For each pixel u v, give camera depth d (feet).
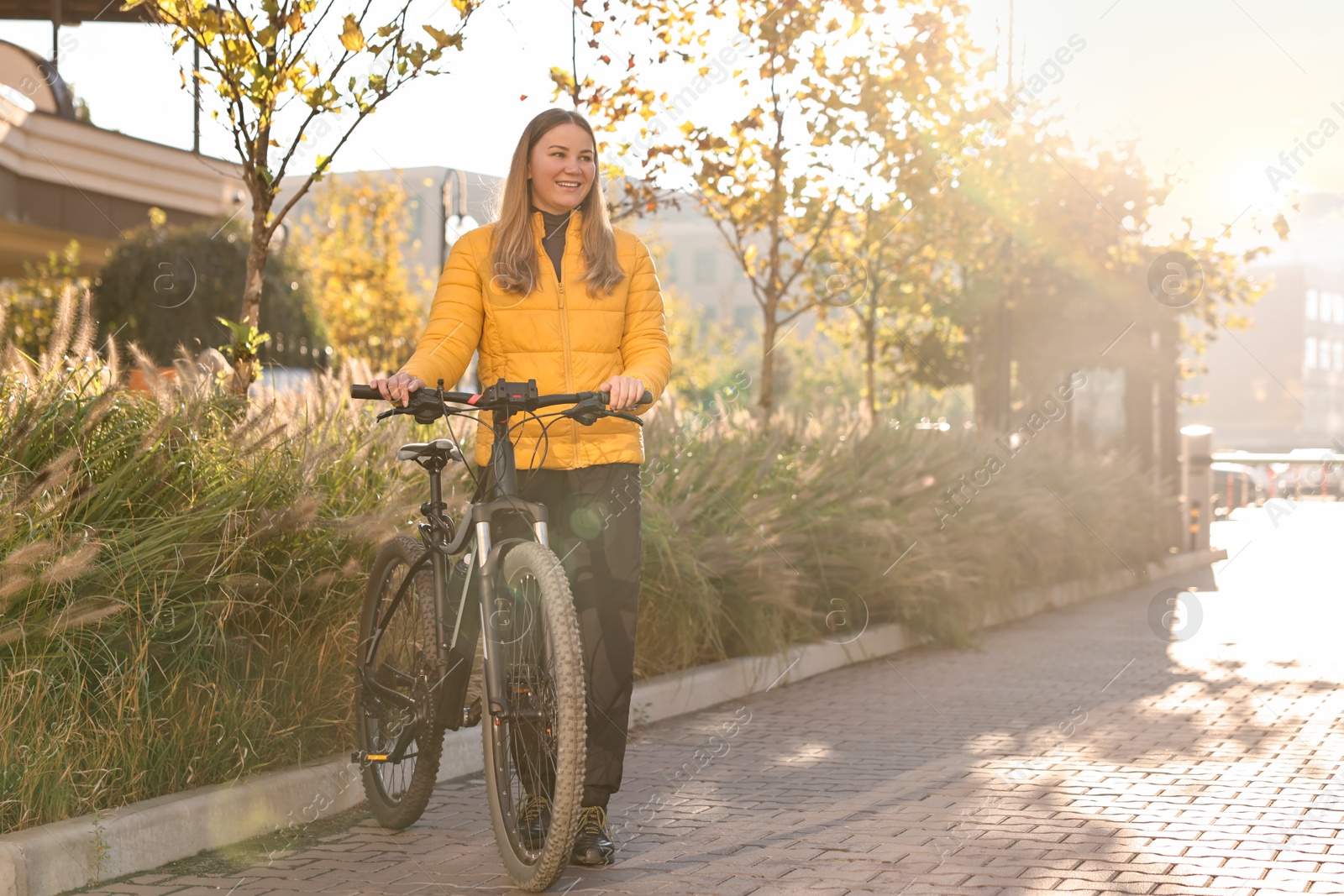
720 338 146.82
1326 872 12.69
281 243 64.28
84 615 13.73
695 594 23.17
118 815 12.82
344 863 13.19
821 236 34.81
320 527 16.30
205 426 16.83
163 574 14.79
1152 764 17.63
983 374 47.21
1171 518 51.21
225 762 14.57
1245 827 14.35
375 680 14.71
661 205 32.91
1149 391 50.78
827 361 123.13
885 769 17.51
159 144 81.87
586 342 13.39
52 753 12.97
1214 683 24.31
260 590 15.72
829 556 28.09
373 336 76.07
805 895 12.03
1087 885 12.27
